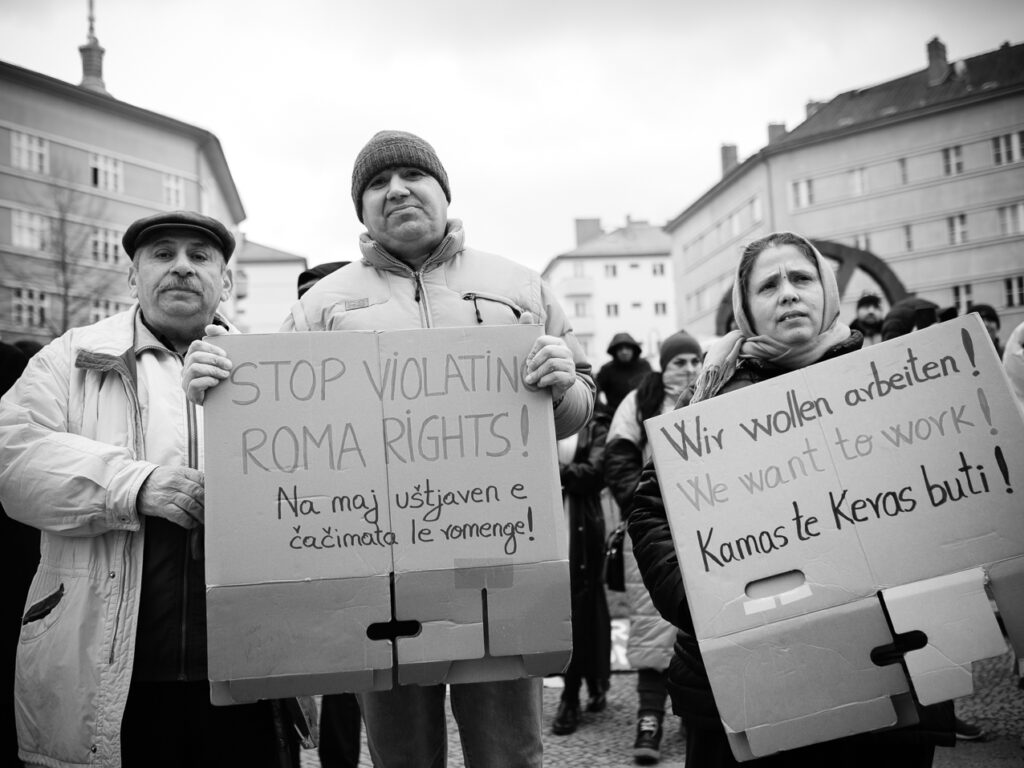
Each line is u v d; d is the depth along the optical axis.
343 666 2.06
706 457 2.01
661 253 83.62
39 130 35.44
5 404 2.45
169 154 39.78
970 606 1.85
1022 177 40.84
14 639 3.13
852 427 1.98
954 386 1.95
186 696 2.39
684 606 2.07
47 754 2.29
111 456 2.31
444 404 2.19
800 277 2.28
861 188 44.25
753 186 47.53
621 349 5.88
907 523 1.91
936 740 2.00
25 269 34.16
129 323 2.64
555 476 2.19
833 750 2.04
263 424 2.14
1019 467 1.89
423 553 2.12
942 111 42.31
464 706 2.50
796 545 1.94
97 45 39.84
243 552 2.08
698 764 2.17
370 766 4.17
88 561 2.34
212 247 2.71
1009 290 41.03
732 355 2.34
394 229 2.59
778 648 1.90
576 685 4.60
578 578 4.75
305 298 2.70
